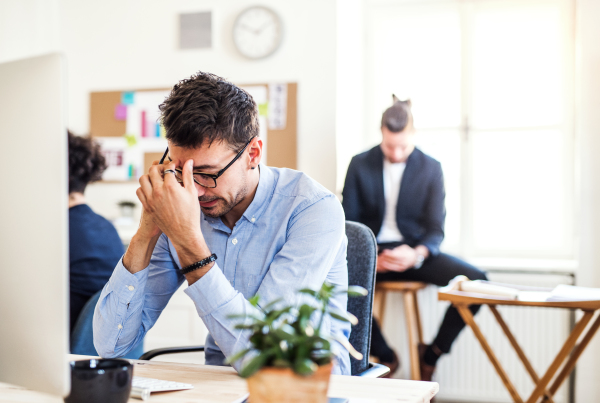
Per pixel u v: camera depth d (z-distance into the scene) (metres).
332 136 3.24
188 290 1.07
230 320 1.06
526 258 3.49
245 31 3.36
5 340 0.78
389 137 3.18
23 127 0.73
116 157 3.58
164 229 1.10
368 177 3.22
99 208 3.61
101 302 1.21
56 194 0.71
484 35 3.56
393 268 3.03
